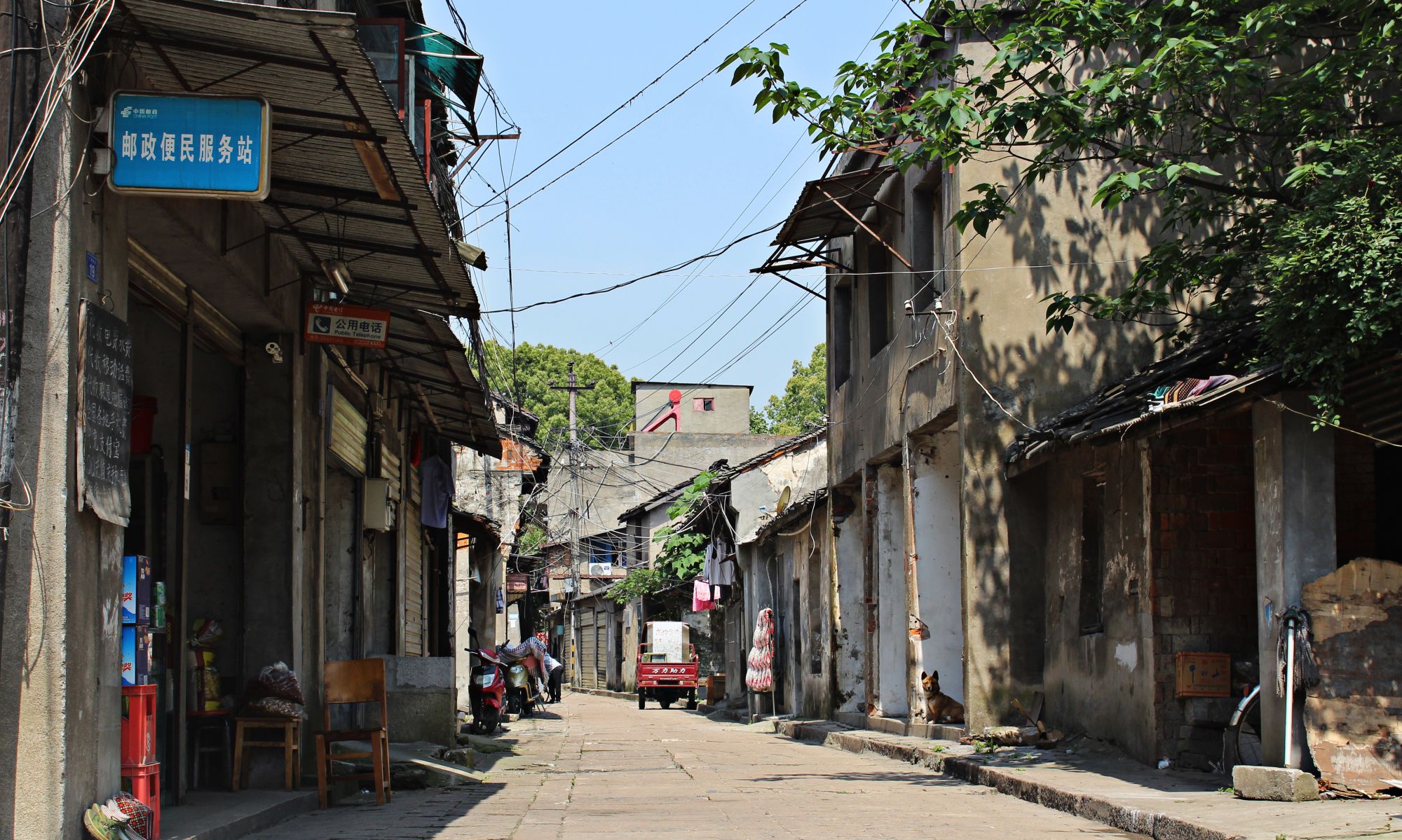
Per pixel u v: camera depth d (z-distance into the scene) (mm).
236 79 6285
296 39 5715
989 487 13617
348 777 9391
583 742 18344
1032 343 13766
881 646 17953
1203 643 10484
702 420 55031
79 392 5793
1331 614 8469
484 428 16688
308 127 6797
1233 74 9555
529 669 26250
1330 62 9484
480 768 13211
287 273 9719
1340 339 7938
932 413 14922
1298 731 8430
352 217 8398
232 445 9773
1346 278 7781
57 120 5828
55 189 5805
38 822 5477
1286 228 8281
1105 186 9883
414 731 13680
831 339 21188
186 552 8352
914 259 15609
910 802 9602
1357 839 6359
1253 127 10844
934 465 16109
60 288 5770
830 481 20938
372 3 10719
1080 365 13758
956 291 14008
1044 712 13312
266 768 9445
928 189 15680
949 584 15938
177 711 8203
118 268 6430
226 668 9562
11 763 5492
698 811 9008
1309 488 8586
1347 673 8430
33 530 5609
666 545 34156
